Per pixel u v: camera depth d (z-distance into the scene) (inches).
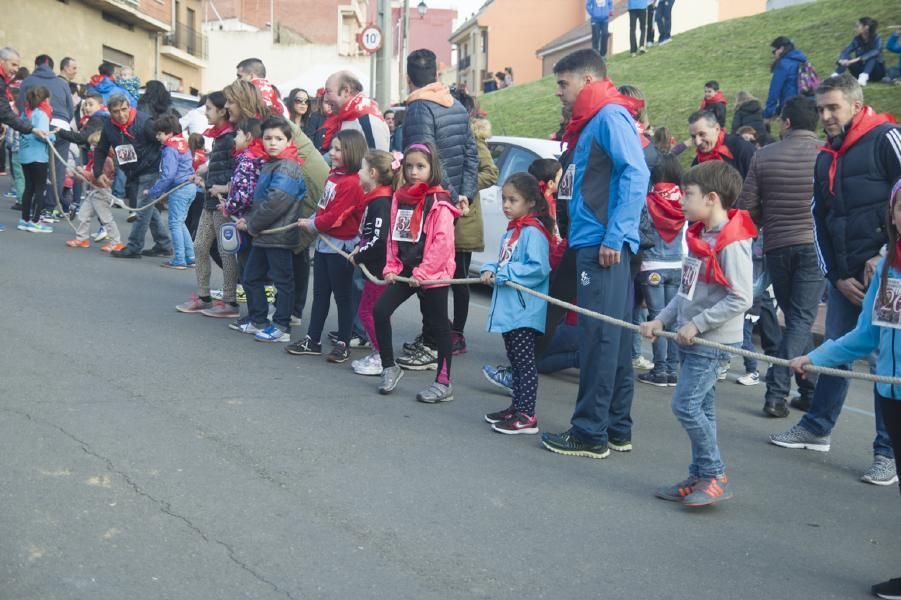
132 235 401.1
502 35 2122.3
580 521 164.9
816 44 783.7
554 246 236.2
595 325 195.8
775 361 156.7
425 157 226.8
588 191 195.2
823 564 155.5
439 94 260.7
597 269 195.3
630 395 207.2
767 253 249.6
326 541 146.7
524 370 214.1
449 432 208.5
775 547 161.0
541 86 1011.9
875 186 204.2
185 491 160.4
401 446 195.3
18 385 208.7
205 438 187.2
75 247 412.5
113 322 280.5
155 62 1382.9
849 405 269.9
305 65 1649.9
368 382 245.9
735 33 899.4
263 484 166.9
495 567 143.6
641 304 287.6
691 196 172.6
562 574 143.4
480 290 419.2
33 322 269.1
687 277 175.2
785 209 243.9
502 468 188.1
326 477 173.3
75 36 1129.4
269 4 2007.9
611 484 185.3
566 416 233.1
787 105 247.1
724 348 162.2
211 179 297.1
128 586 127.6
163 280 357.7
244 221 275.1
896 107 563.2
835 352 152.6
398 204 233.3
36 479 158.7
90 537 140.3
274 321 279.4
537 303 213.0
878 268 147.6
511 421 212.1
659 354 275.1
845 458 217.3
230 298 303.6
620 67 919.0
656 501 178.1
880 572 153.7
